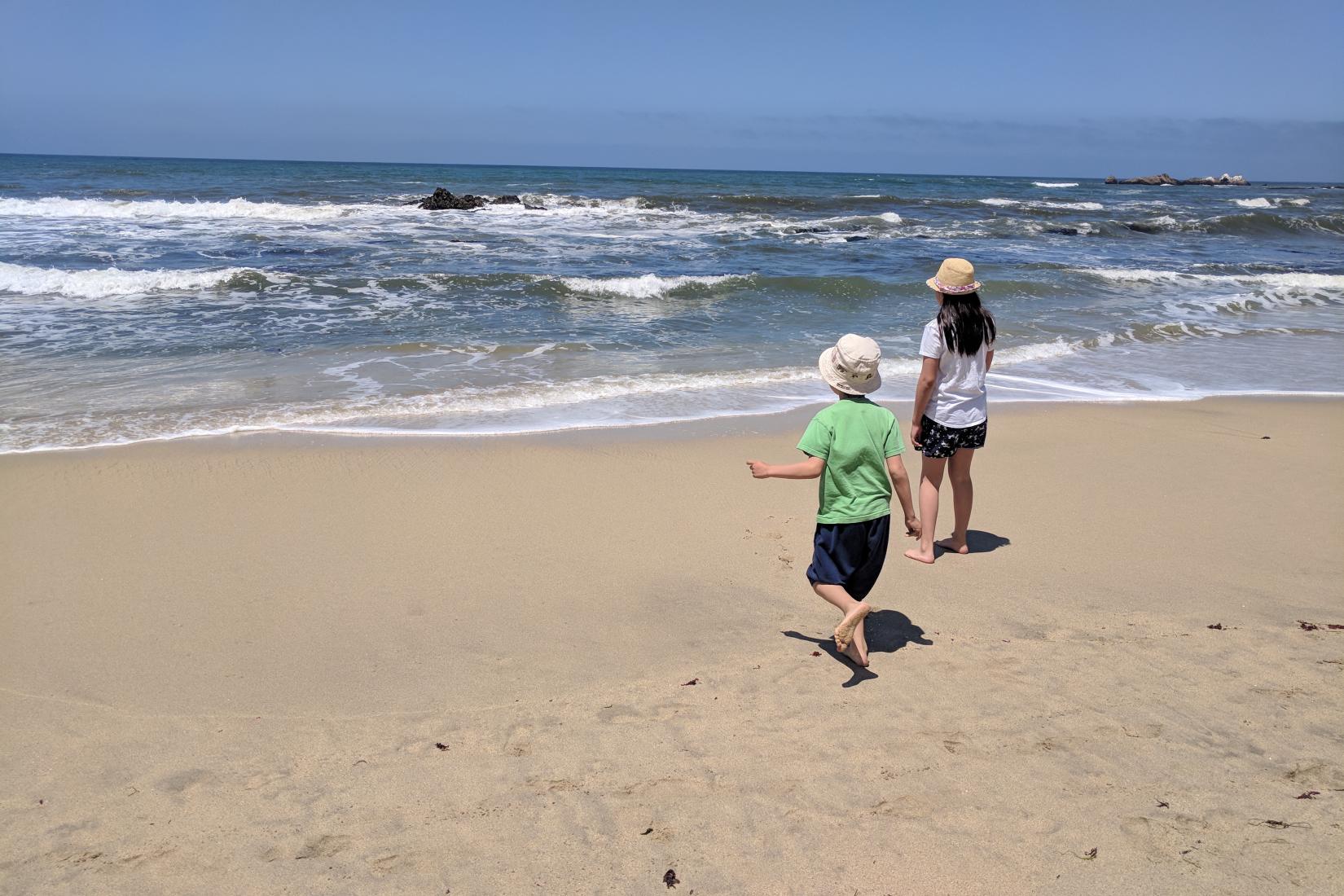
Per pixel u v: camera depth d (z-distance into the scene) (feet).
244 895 8.09
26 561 15.31
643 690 11.70
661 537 16.98
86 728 10.75
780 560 15.99
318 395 26.71
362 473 20.07
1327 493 20.06
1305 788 9.53
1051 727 10.77
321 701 11.41
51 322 35.91
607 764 10.05
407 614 13.75
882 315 43.24
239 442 22.00
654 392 28.32
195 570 15.15
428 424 24.20
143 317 37.47
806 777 9.78
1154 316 44.45
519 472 20.47
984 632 13.42
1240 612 14.08
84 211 85.61
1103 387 30.45
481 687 11.75
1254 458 22.65
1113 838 8.73
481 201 109.09
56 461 20.22
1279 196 210.38
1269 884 8.07
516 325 38.42
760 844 8.73
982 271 57.26
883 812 9.18
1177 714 11.02
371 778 9.82
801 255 66.59
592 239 74.33
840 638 11.53
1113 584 15.16
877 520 12.00
